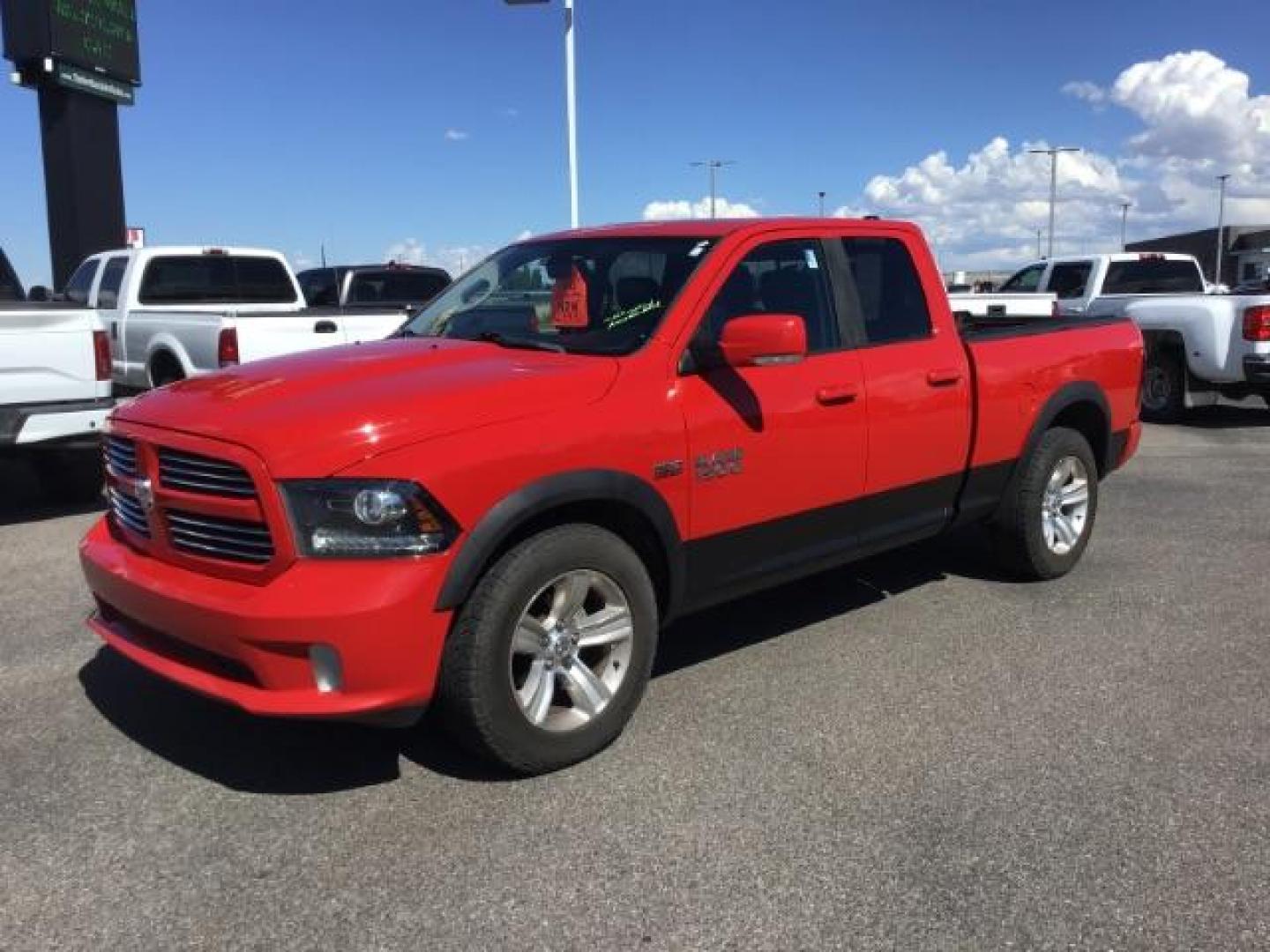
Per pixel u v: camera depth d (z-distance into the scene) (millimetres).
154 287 11594
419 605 3359
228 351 9391
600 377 3926
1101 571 6332
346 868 3229
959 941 2852
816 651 5016
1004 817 3479
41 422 7492
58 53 20203
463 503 3438
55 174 21438
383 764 3904
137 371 11094
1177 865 3189
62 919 2984
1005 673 4734
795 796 3635
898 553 6766
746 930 2912
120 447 4004
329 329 9914
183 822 3512
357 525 3334
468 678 3541
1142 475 9500
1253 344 11703
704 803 3594
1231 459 10305
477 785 3744
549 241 5141
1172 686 4566
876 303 5086
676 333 4168
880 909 2994
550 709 3828
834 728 4168
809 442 4531
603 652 3975
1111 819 3457
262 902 3062
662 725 4215
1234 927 2895
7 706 4441
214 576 3562
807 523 4637
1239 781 3703
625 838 3377
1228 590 5945
